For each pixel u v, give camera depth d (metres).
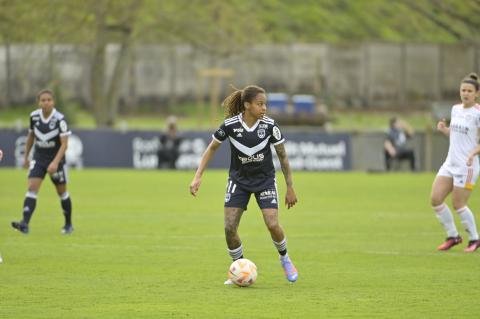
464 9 121.44
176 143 122.19
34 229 54.75
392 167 124.62
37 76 189.50
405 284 35.31
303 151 122.94
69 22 145.88
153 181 99.94
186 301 31.50
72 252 44.47
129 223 58.56
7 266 39.69
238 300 31.72
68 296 32.44
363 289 34.12
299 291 33.66
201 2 156.38
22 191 85.38
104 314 29.17
